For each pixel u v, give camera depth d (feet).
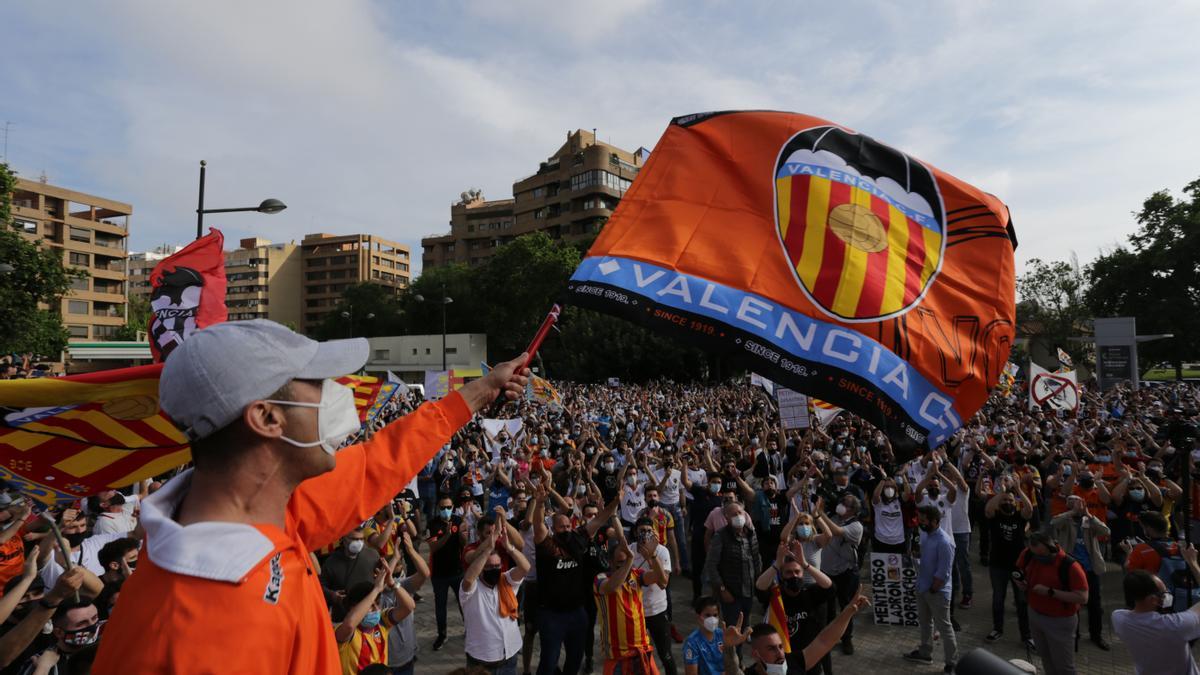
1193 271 166.61
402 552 25.11
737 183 12.06
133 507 25.32
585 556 23.34
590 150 297.94
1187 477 24.02
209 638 3.05
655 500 32.94
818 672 18.04
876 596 29.22
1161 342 168.45
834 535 28.40
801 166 12.20
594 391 143.64
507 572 21.88
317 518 4.50
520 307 234.38
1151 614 17.04
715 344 10.81
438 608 29.19
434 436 5.42
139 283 485.56
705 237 11.60
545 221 321.93
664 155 12.42
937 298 11.84
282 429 3.70
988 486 38.04
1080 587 22.06
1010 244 12.41
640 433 57.41
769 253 11.57
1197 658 25.22
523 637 28.89
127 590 3.37
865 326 11.24
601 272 11.21
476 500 42.78
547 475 32.48
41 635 15.52
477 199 394.32
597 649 29.01
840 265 11.54
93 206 273.95
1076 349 186.60
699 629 20.43
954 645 25.90
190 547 3.23
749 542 28.12
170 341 25.18
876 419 10.89
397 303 307.99
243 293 421.18
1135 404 77.87
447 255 388.78
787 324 11.10
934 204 12.42
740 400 105.19
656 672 22.36
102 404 7.71
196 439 3.62
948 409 11.37
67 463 8.01
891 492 31.48
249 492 3.68
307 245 434.71
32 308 101.81
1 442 7.76
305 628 3.59
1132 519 34.86
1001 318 11.88
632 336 187.32
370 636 18.26
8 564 19.42
